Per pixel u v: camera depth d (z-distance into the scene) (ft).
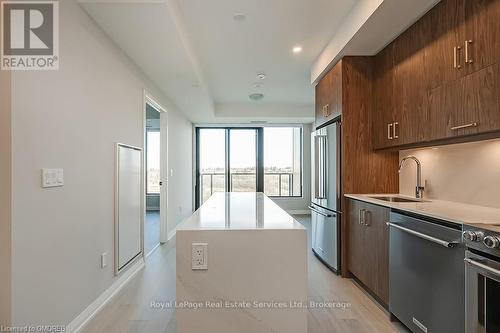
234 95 19.22
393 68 9.17
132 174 10.76
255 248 4.75
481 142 7.20
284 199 25.16
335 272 10.94
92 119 7.86
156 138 27.45
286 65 13.56
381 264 8.11
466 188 7.64
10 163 5.12
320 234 12.54
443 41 6.89
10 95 5.16
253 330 4.74
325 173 11.98
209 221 5.39
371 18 7.79
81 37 7.29
